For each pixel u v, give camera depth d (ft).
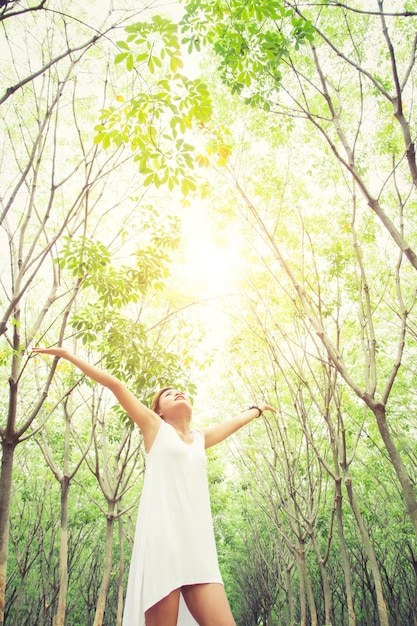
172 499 6.11
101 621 30.60
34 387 37.47
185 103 11.25
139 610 5.41
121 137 11.77
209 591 5.49
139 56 10.69
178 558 5.56
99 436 49.16
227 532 83.20
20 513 53.62
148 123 11.54
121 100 11.84
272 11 13.79
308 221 30.78
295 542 57.77
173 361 23.06
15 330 15.47
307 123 27.48
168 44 10.58
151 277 22.39
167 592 5.25
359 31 22.90
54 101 14.84
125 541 63.82
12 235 16.88
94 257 17.83
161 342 32.81
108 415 42.01
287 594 51.42
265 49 15.19
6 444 14.85
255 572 69.92
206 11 15.07
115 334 21.77
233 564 84.07
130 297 21.39
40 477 55.88
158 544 5.66
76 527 61.26
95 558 66.95
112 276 20.62
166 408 7.72
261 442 49.21
